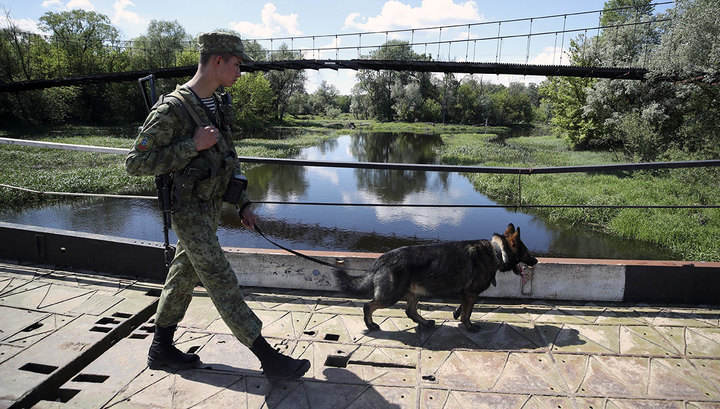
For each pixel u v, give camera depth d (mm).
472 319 3082
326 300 3328
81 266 3672
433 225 14211
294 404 2109
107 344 2648
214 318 2951
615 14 35125
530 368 2455
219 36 2043
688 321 3010
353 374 2379
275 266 3486
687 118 23234
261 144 41375
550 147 40562
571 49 34938
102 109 61562
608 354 2594
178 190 2008
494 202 17625
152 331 2779
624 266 3273
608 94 28719
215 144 2107
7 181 15984
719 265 3240
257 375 2338
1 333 2633
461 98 101688
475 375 2385
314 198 18406
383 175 25031
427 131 74750
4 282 3383
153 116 1915
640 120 24672
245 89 64375
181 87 2045
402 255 2918
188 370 2365
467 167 3355
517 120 108688
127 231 12594
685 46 18906
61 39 55375
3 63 48625
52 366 2328
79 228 12734
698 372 2412
